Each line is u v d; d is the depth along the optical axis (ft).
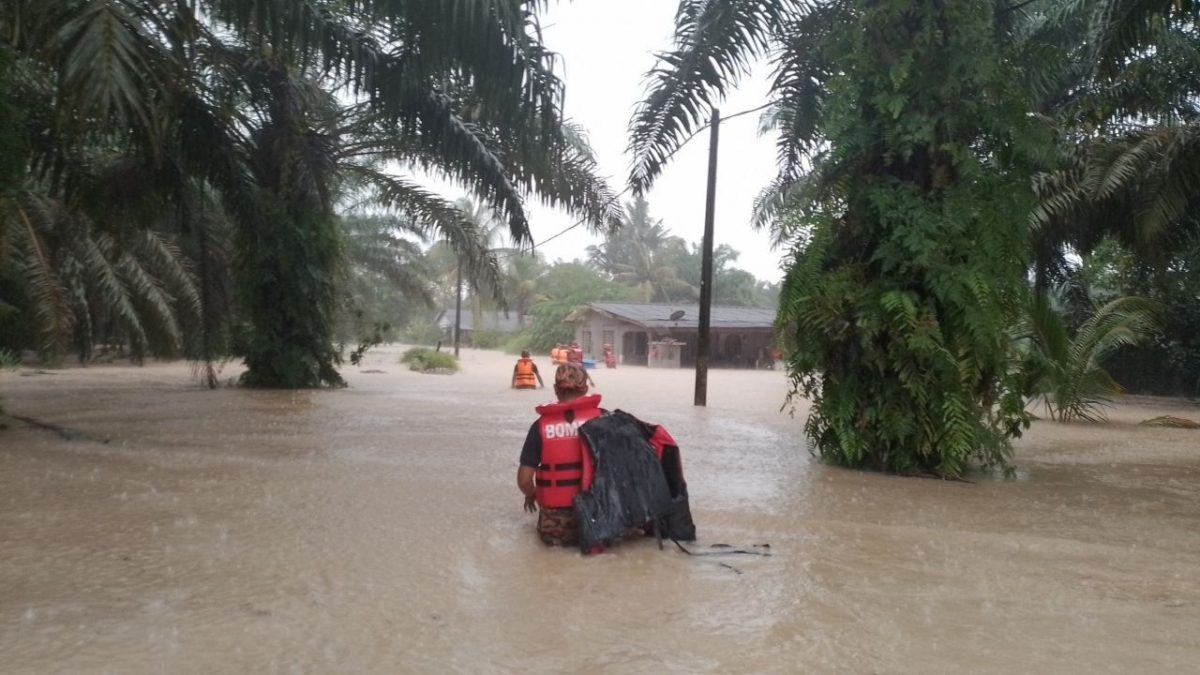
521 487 18.67
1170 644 13.08
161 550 17.47
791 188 41.68
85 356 82.07
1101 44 36.91
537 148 37.91
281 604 14.30
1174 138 52.60
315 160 60.90
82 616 13.58
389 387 69.21
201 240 56.65
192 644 12.49
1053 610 14.64
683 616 14.01
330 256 62.85
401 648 12.48
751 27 35.29
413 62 38.50
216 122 43.80
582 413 18.76
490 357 173.47
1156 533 20.75
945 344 28.17
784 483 26.86
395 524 20.01
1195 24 38.17
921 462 29.12
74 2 28.40
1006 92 28.50
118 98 27.25
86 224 60.75
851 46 29.89
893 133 28.58
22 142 32.42
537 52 34.45
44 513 20.63
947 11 27.91
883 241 28.78
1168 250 62.23
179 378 72.13
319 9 39.37
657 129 37.63
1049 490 26.73
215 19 36.37
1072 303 79.77
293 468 27.43
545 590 15.26
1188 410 62.69
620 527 17.81
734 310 168.96
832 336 29.17
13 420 38.96
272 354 60.59
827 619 13.97
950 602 14.97
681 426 44.16
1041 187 58.23
